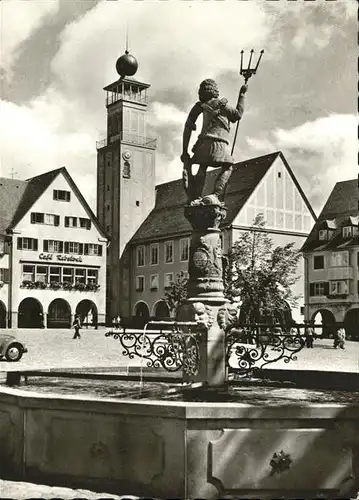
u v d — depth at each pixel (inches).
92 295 2541.8
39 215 2456.9
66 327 2516.0
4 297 2378.2
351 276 2170.3
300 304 2252.7
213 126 385.1
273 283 1146.7
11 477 319.9
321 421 296.2
